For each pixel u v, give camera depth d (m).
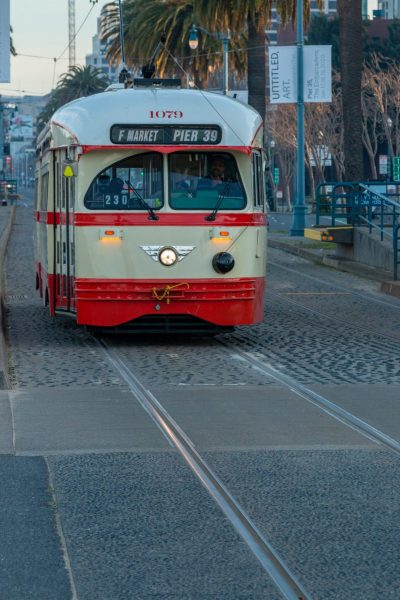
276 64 52.00
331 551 8.55
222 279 19.72
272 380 16.88
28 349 20.25
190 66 75.50
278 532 9.06
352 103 46.94
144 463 11.49
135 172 19.64
